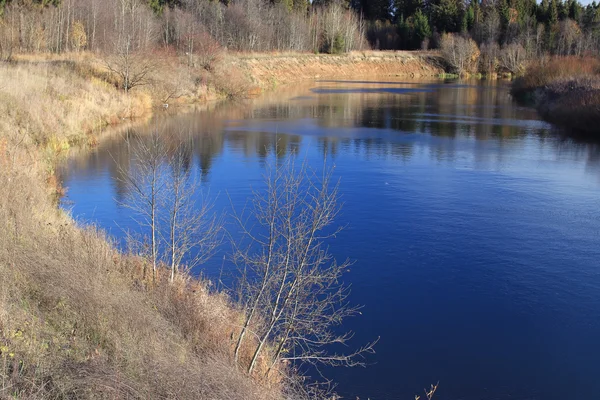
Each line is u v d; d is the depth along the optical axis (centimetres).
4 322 618
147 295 837
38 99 2334
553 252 1304
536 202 1683
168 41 5366
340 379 840
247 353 787
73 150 2203
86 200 1598
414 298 1088
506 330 982
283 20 7669
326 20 8275
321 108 4025
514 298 1091
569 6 9619
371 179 1936
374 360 888
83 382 552
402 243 1351
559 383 845
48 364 574
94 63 3562
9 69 2677
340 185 1845
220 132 2841
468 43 8325
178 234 1195
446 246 1334
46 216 1134
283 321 898
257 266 939
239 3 7000
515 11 9425
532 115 3731
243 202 1616
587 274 1191
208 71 4634
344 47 8231
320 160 2234
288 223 866
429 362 891
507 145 2614
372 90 5612
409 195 1744
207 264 1160
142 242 1154
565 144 2639
